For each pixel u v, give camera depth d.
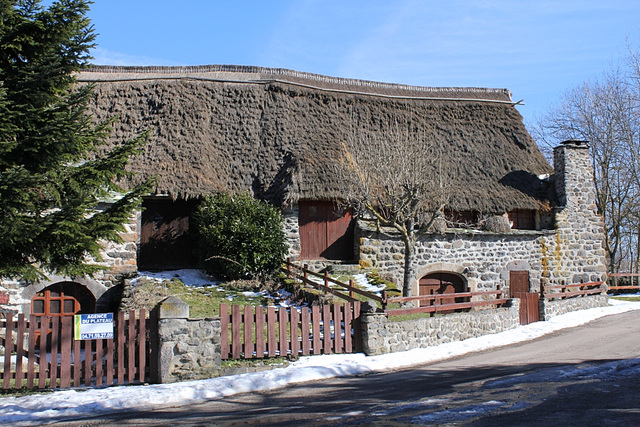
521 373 9.19
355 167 16.19
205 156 17.86
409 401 7.43
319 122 19.89
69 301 14.42
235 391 8.70
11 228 8.05
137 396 8.23
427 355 11.45
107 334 9.30
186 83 19.61
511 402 7.03
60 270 9.27
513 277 18.97
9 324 8.98
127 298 13.56
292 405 7.64
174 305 9.50
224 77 20.78
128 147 9.69
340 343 11.16
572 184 20.00
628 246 35.09
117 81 19.28
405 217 15.25
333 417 6.77
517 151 21.36
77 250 9.20
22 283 13.76
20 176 8.01
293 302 14.09
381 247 17.55
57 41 9.23
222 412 7.42
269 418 6.92
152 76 20.33
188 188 16.62
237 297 14.64
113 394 8.42
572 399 7.08
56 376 9.20
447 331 12.80
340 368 10.01
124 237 14.95
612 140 27.31
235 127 19.14
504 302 14.99
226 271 16.17
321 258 17.86
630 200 26.86
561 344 12.59
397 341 11.62
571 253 19.81
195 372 9.50
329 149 18.83
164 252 17.25
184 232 17.47
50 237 8.76
